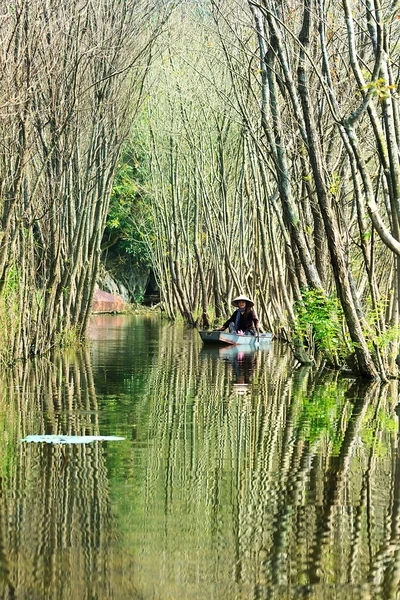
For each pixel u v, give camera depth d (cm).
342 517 795
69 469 973
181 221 4684
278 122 2238
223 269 4209
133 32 2609
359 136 2112
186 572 651
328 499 855
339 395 1622
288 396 1603
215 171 4172
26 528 752
